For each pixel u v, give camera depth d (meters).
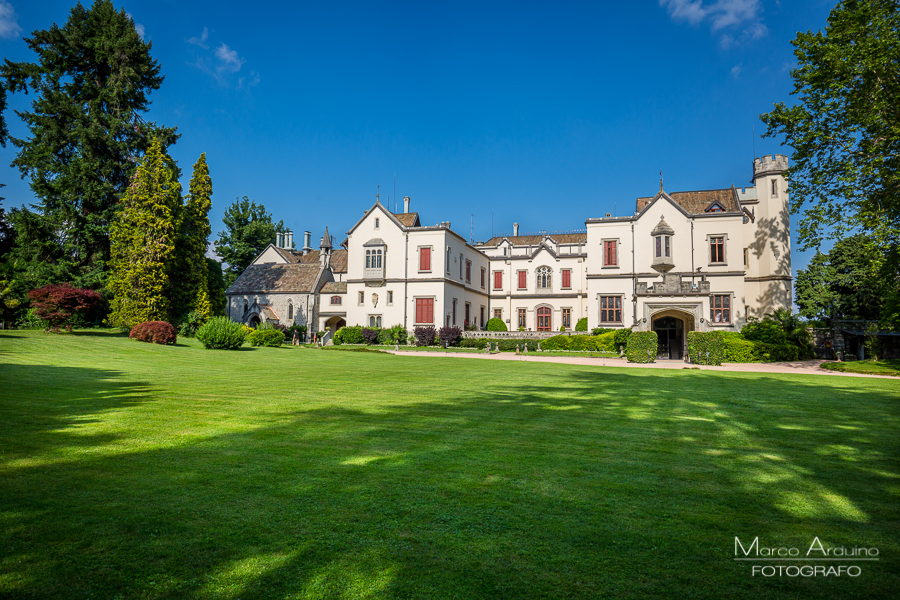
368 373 18.75
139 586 3.33
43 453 6.30
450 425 8.57
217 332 29.55
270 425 8.28
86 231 35.81
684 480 5.72
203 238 39.94
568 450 6.97
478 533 4.21
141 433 7.52
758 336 33.12
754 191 40.78
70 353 20.91
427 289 44.97
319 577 3.48
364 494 5.06
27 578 3.38
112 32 37.72
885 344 32.66
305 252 67.94
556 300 53.25
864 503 5.07
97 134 35.97
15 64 33.91
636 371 21.97
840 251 41.69
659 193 40.03
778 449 7.27
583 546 4.01
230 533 4.13
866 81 22.06
